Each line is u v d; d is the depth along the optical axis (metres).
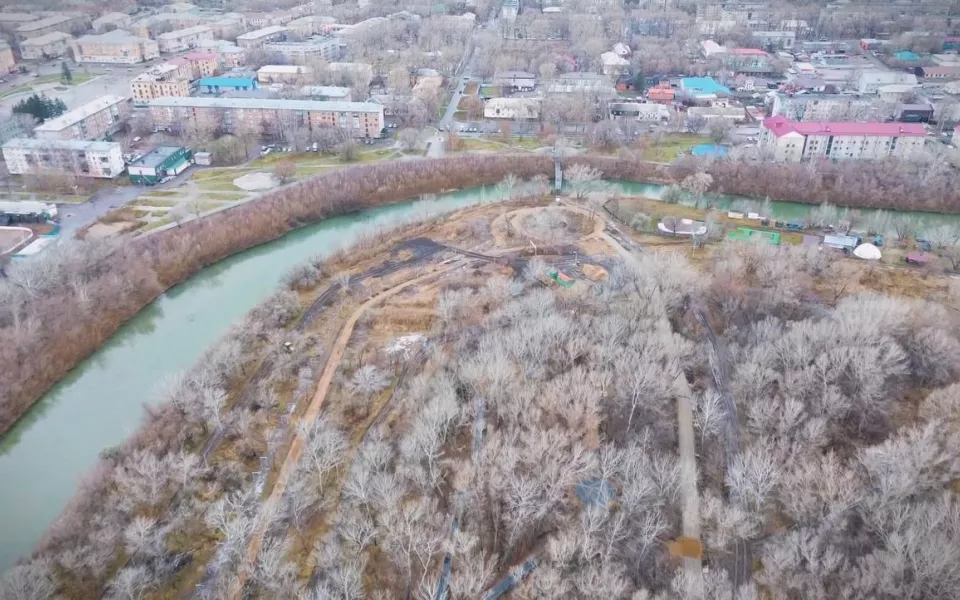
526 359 146.38
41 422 160.12
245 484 133.00
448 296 186.88
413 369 166.50
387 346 176.12
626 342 153.38
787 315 174.62
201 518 125.75
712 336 170.12
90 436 154.88
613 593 98.69
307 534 121.62
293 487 126.50
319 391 160.00
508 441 122.56
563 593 100.19
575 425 128.75
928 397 136.00
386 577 110.38
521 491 110.69
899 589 95.00
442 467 126.44
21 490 140.25
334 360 171.50
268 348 176.00
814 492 114.38
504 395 135.25
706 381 151.75
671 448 133.62
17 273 193.38
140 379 173.62
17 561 121.94
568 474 115.94
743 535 110.75
